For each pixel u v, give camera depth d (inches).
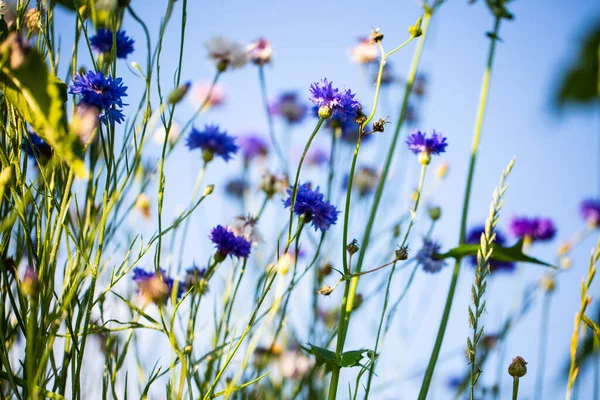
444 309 37.2
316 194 35.8
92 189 35.9
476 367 32.2
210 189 35.2
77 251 33.7
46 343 32.3
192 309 36.5
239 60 42.0
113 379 34.5
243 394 37.5
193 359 36.4
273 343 37.9
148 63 35.5
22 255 35.2
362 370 33.5
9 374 31.0
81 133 30.8
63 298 33.7
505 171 32.8
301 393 41.2
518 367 32.2
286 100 53.3
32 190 34.8
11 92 31.5
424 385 36.2
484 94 40.4
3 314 32.2
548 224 48.4
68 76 36.7
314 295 42.6
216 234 37.2
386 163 38.1
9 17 34.4
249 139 51.9
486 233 32.9
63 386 32.8
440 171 47.2
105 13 38.7
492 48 41.1
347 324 34.8
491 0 41.1
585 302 32.7
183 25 34.8
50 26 35.6
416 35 35.2
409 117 51.4
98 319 36.2
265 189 43.9
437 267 39.6
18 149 33.2
